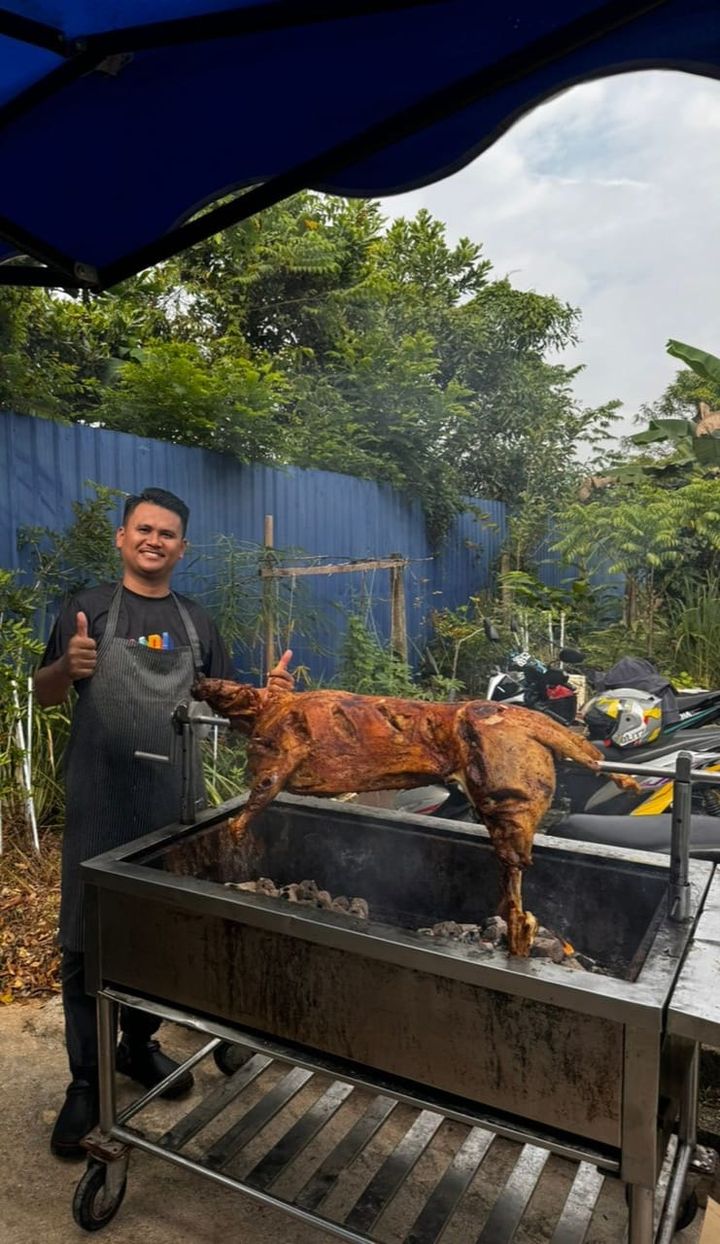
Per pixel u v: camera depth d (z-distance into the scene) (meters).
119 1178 1.97
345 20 1.51
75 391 5.91
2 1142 2.25
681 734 3.40
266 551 5.66
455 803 3.37
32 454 4.52
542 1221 1.98
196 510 5.72
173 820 2.27
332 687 6.15
